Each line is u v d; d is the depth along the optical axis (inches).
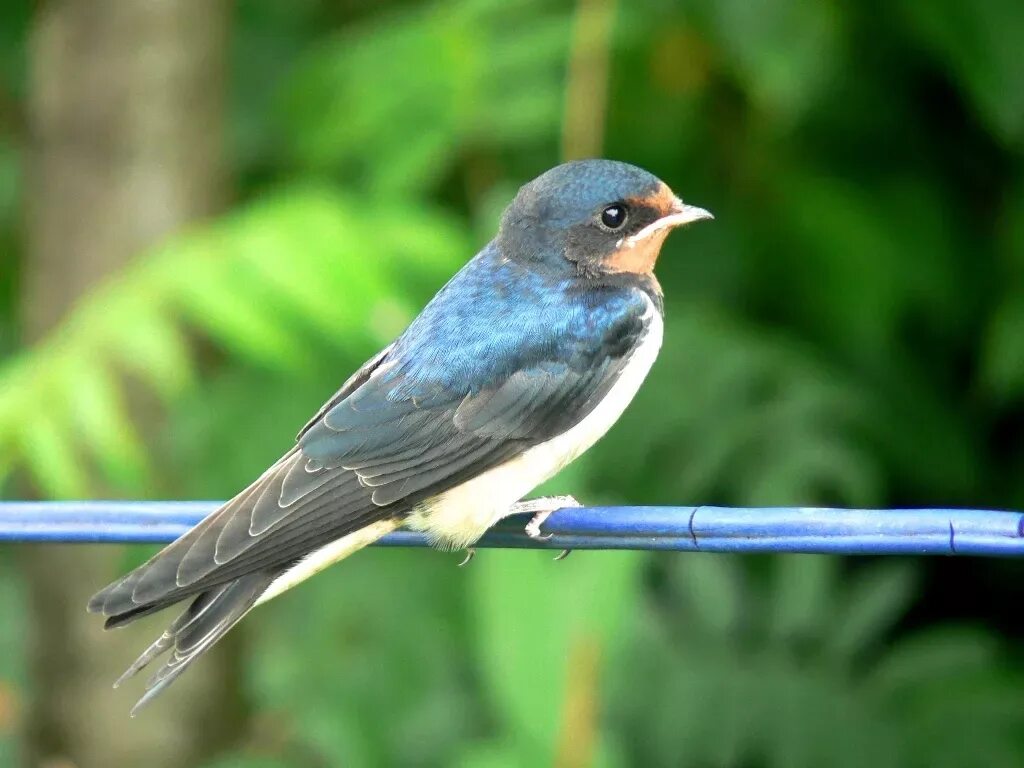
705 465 443.5
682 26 486.6
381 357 350.9
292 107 484.1
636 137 505.0
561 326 348.2
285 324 420.8
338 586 444.5
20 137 541.3
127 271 466.3
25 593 504.1
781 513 276.1
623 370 352.2
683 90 501.7
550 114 455.8
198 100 490.3
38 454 378.3
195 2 485.4
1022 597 514.9
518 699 341.1
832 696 436.8
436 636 439.2
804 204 495.2
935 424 498.6
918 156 507.8
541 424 343.3
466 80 452.1
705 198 504.7
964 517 260.8
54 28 487.5
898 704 445.1
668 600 456.8
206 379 484.1
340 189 482.9
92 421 385.1
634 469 452.8
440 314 351.3
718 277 501.0
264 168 535.8
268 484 318.3
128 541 305.4
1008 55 466.6
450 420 337.4
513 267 358.6
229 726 495.2
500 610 343.6
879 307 491.8
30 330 498.0
